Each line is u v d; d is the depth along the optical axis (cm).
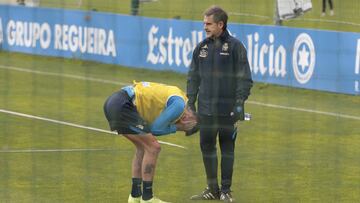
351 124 3697
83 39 5766
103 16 5666
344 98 4322
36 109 4134
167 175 2725
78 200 2405
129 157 3011
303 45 4531
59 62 5925
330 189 2545
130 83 5044
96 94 4656
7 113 4012
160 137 3375
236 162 2900
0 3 6219
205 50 2389
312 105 4188
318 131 3541
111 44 5612
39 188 2538
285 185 2594
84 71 5503
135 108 2252
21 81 5100
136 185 2325
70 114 4003
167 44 5250
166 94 2245
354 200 2425
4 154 3039
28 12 6141
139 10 5775
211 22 2359
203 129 2392
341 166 2864
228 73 2370
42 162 2914
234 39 2373
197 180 2661
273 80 4678
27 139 3356
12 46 6272
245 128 3594
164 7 6053
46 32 6038
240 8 5759
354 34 4303
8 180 2627
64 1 5922
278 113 3994
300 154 3052
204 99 2389
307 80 4506
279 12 4766
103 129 3609
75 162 2916
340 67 4366
